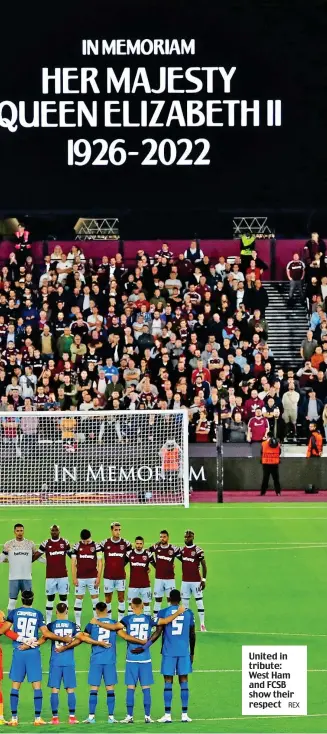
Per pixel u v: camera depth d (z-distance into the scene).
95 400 88.12
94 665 44.75
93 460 84.12
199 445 88.31
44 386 88.94
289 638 54.94
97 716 46.03
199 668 51.38
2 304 96.06
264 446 85.69
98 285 97.44
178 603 45.16
